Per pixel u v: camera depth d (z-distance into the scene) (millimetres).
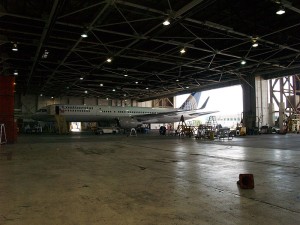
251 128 36500
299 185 7000
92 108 42812
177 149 17078
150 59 27500
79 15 17625
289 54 27531
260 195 6020
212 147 18375
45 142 23438
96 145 20312
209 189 6594
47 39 20266
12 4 15914
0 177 8180
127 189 6621
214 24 18469
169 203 5441
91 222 4395
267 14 18031
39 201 5605
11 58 26406
